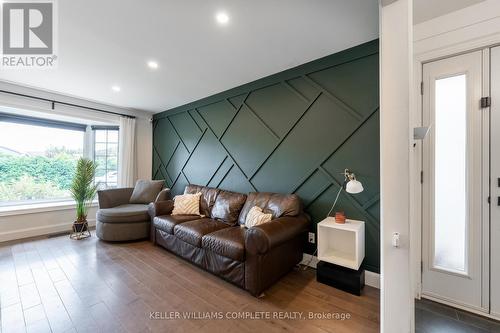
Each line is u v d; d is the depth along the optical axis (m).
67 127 4.20
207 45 2.19
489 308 1.66
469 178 1.74
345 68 2.31
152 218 3.17
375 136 2.15
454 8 1.73
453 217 1.82
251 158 3.16
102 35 2.02
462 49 1.74
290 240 2.23
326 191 2.45
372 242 2.15
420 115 1.93
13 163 3.68
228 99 3.48
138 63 2.57
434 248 1.89
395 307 1.11
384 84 1.13
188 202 3.21
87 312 1.71
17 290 1.99
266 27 1.91
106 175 4.53
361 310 1.75
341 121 2.34
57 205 3.74
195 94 3.66
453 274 1.80
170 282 2.16
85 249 2.98
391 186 1.12
